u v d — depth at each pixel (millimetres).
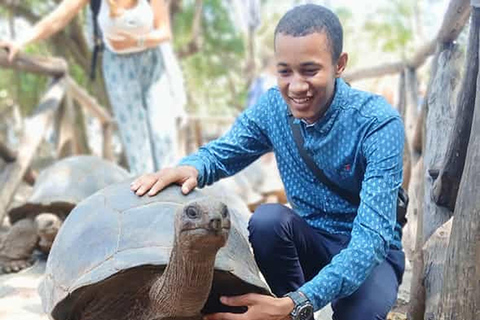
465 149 2336
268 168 7043
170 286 1872
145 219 2086
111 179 4457
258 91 6953
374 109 2105
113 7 3959
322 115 2143
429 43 4254
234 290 2059
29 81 9672
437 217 2535
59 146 6566
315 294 1933
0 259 4082
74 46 8531
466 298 1974
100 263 1989
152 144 4344
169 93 4355
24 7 8781
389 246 2162
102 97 8875
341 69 2139
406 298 3219
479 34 2139
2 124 12289
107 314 2070
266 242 2254
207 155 2381
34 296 3480
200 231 1689
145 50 4227
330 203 2305
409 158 4305
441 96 3041
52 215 4090
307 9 2043
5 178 5078
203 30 11438
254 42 11164
